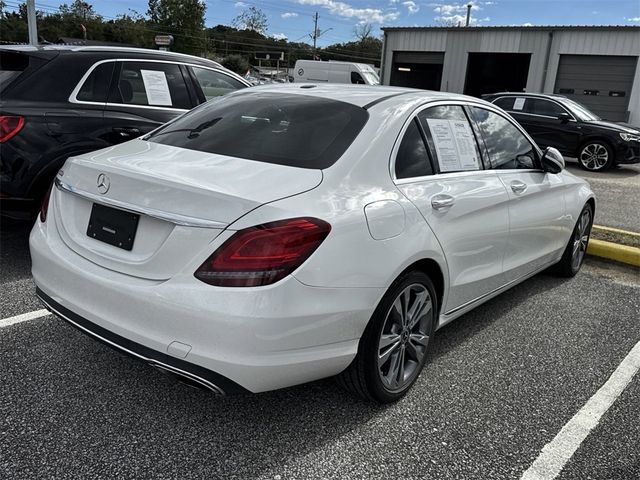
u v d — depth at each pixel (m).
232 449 2.45
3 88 4.31
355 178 2.55
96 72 4.70
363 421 2.70
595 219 7.27
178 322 2.15
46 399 2.73
